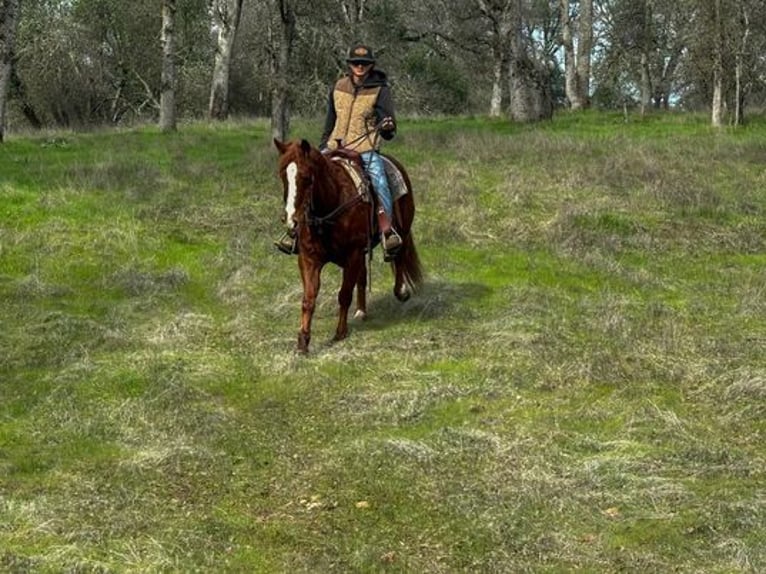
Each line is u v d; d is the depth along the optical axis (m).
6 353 8.45
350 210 8.61
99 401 7.53
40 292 10.10
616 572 5.12
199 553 5.34
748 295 10.07
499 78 29.53
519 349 8.48
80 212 12.66
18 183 14.05
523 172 15.29
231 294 10.27
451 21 31.23
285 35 19.27
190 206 13.23
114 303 9.96
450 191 13.99
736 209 13.37
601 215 12.68
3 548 5.30
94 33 34.22
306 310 8.66
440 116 28.16
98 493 6.08
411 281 9.91
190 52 36.81
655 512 5.69
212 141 19.77
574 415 7.18
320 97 25.98
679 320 9.35
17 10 20.12
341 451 6.62
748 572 5.03
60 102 34.22
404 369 8.15
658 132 21.89
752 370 7.85
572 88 32.72
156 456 6.54
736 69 23.67
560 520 5.67
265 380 8.06
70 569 5.05
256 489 6.20
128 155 17.02
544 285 10.54
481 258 11.48
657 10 32.78
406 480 6.20
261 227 12.40
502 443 6.66
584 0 31.91
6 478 6.29
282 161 8.15
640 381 7.85
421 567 5.23
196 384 7.87
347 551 5.41
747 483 6.04
